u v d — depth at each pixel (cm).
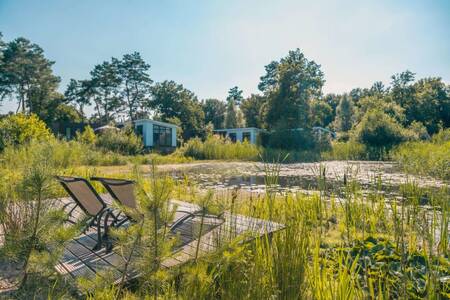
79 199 276
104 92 4341
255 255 189
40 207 152
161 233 131
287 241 194
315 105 2506
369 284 182
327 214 419
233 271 171
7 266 225
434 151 1230
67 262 224
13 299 168
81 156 1039
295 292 172
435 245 285
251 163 1631
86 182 254
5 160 630
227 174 1075
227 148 1978
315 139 2184
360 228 366
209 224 224
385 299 179
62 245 146
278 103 2403
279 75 2456
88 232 293
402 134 2105
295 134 2167
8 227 250
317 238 284
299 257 187
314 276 187
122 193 245
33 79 3681
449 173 821
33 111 3731
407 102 3875
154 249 129
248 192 610
